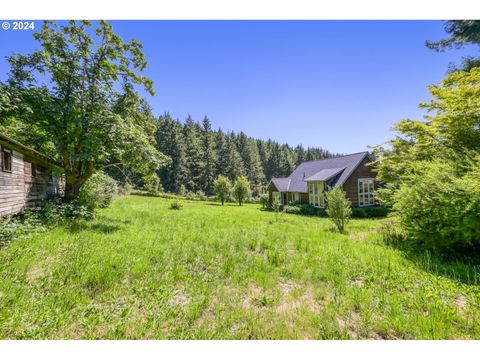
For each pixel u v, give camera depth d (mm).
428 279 3695
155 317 2627
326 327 2453
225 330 2430
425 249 5285
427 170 6109
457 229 4477
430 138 8305
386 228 7746
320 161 24688
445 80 7773
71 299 2889
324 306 2938
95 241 5672
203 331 2389
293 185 24125
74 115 9578
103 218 9852
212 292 3285
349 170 18109
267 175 76750
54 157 11523
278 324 2494
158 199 30938
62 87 10094
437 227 4844
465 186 4422
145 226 8438
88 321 2494
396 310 2748
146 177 11570
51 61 10141
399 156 9750
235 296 3186
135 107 12797
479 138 6711
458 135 7059
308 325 2531
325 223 11258
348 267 4289
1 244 4863
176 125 61781
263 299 3098
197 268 4266
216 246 5754
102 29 10953
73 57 10570
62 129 9453
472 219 4332
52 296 2918
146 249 5184
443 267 4121
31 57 9664
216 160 59656
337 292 3311
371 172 18625
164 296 3135
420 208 5176
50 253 4676
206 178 56094
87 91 10844
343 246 5832
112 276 3580
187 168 55250
